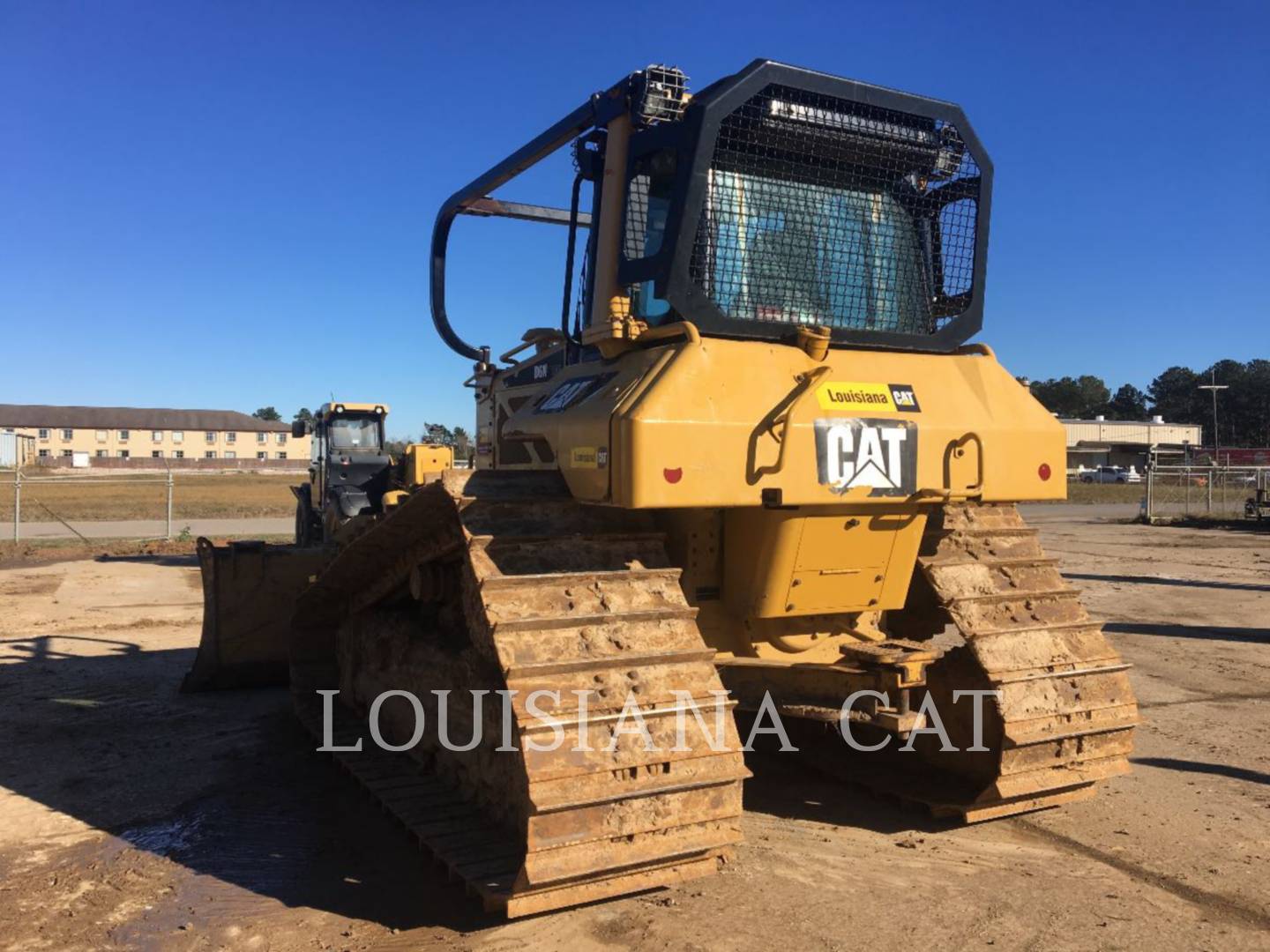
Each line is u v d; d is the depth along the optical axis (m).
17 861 4.37
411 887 4.05
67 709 7.08
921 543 4.82
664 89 4.23
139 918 3.80
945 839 4.53
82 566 15.82
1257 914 3.76
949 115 4.66
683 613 3.82
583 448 3.93
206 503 35.03
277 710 7.08
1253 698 7.35
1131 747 4.73
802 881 4.05
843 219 4.60
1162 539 22.50
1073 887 4.00
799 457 3.89
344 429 14.94
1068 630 4.70
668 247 4.06
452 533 4.45
